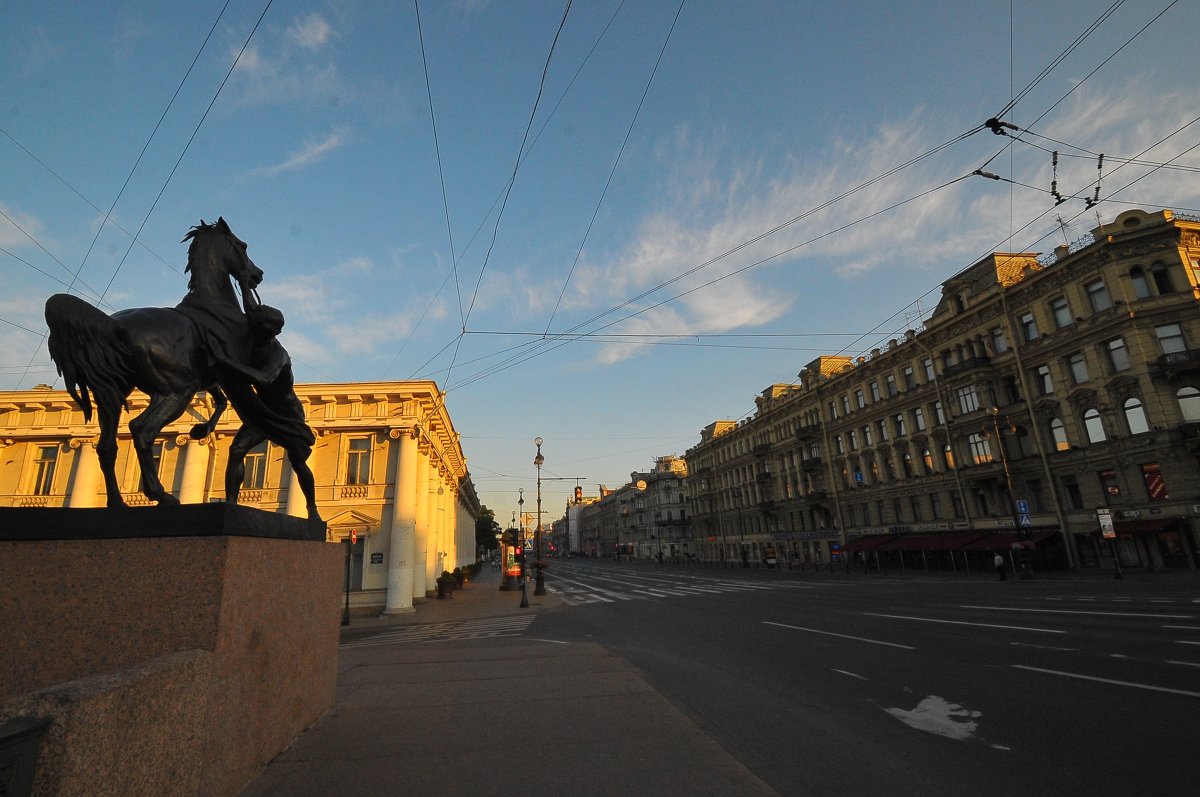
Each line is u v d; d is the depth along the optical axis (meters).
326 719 5.38
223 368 4.97
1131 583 21.50
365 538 26.48
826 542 49.59
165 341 4.41
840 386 47.88
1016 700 6.77
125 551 3.68
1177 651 8.76
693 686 8.10
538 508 36.19
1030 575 27.34
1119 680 7.34
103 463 4.13
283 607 4.63
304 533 5.32
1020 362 32.31
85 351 4.07
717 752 4.41
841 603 20.17
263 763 4.11
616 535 127.12
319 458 27.45
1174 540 25.58
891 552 41.44
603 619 19.14
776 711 6.71
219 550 3.65
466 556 64.81
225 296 5.31
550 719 5.33
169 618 3.56
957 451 36.41
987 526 34.34
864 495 45.25
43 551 3.68
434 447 33.88
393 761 4.25
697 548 78.31
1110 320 27.92
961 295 36.78
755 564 61.62
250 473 27.42
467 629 18.20
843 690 7.66
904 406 40.91
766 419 59.62
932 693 7.30
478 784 3.82
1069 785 4.44
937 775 4.71
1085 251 28.88
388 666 8.95
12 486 27.09
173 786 2.94
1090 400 29.02
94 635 3.57
